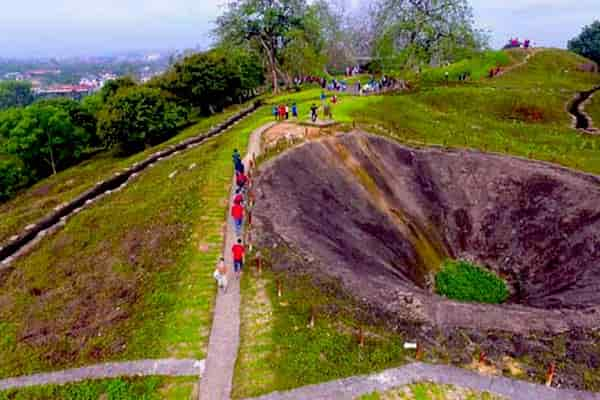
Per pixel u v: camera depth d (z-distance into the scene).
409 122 42.81
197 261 21.02
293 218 24.22
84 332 18.14
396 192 32.47
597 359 16.47
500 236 29.80
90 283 21.70
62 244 26.78
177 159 37.94
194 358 15.91
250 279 19.73
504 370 16.03
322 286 19.36
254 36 66.06
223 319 17.58
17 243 28.72
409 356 16.47
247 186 27.64
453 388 15.25
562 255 26.59
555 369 16.05
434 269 28.23
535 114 50.28
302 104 48.56
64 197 36.47
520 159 33.38
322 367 15.58
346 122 38.62
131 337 17.20
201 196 27.34
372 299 19.17
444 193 32.84
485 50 63.50
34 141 53.25
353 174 32.00
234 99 72.31
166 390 14.82
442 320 18.30
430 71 66.94
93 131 63.06
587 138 40.72
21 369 16.64
